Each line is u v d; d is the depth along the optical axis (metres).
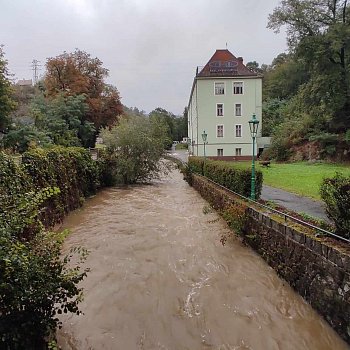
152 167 26.02
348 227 5.45
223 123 41.03
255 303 6.04
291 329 5.21
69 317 5.56
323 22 30.75
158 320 5.53
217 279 7.09
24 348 3.83
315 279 5.62
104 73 44.69
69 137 30.09
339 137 29.94
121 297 6.30
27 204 4.65
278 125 44.53
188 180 25.27
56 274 4.34
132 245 9.41
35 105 32.25
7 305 3.74
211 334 5.13
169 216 13.22
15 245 3.96
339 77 29.80
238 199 10.88
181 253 8.70
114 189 22.62
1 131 21.97
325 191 6.05
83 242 9.78
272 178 18.52
